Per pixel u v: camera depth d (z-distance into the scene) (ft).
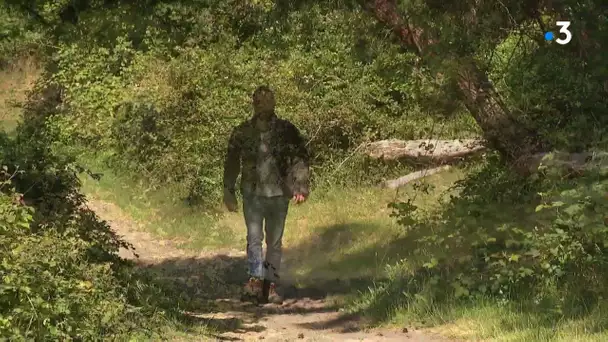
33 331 23.82
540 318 27.71
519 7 37.42
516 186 39.09
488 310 29.76
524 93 44.86
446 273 34.81
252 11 68.95
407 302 33.01
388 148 65.72
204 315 34.01
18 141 33.01
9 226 26.11
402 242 47.83
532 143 40.01
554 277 30.30
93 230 31.58
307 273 47.06
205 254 55.06
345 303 36.76
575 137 37.88
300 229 56.34
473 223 35.01
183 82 76.13
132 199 66.85
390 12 38.99
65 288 25.40
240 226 61.36
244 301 37.88
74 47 84.79
